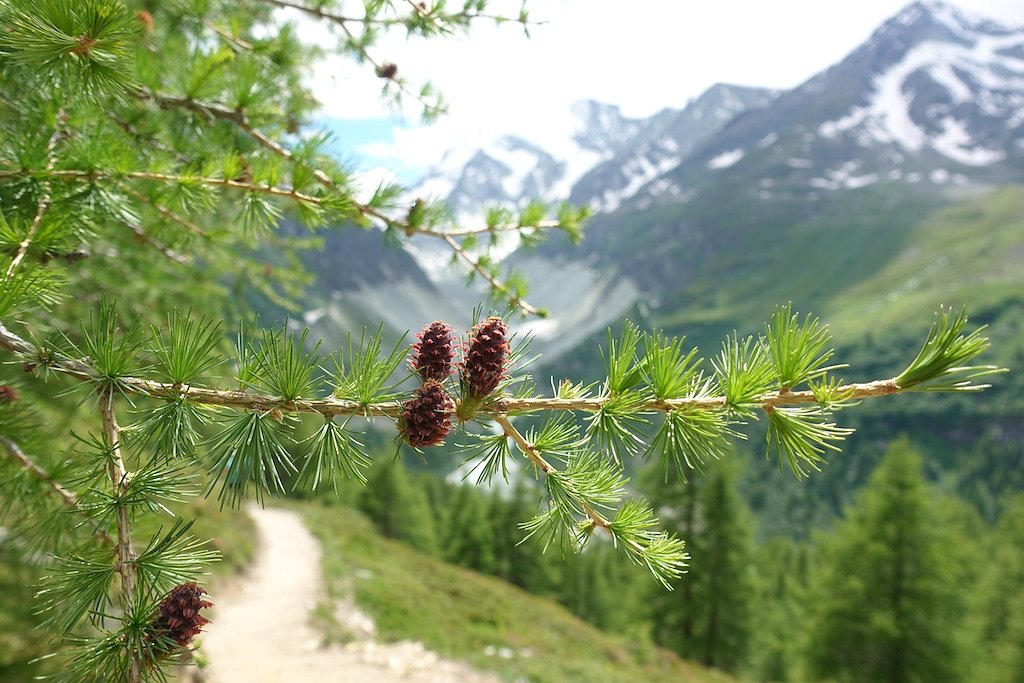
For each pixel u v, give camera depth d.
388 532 44.81
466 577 25.42
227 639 12.34
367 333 1.44
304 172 2.66
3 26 1.48
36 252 1.68
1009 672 19.05
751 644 26.95
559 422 1.55
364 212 2.91
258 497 1.28
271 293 5.42
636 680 15.41
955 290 160.50
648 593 28.08
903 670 18.92
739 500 26.42
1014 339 135.00
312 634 13.14
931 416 127.25
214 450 1.33
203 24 3.41
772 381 1.47
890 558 19.70
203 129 3.07
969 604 22.52
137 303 4.38
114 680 1.24
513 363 1.50
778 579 51.12
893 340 143.38
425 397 1.38
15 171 1.95
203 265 5.23
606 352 1.52
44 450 2.14
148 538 1.83
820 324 1.38
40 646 4.08
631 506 1.54
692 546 25.92
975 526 51.72
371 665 11.88
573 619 24.47
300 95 3.84
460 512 46.09
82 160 2.10
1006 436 119.94
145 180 2.44
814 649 20.98
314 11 3.40
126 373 1.39
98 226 2.20
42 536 2.15
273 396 1.39
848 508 22.06
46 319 2.18
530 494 41.19
